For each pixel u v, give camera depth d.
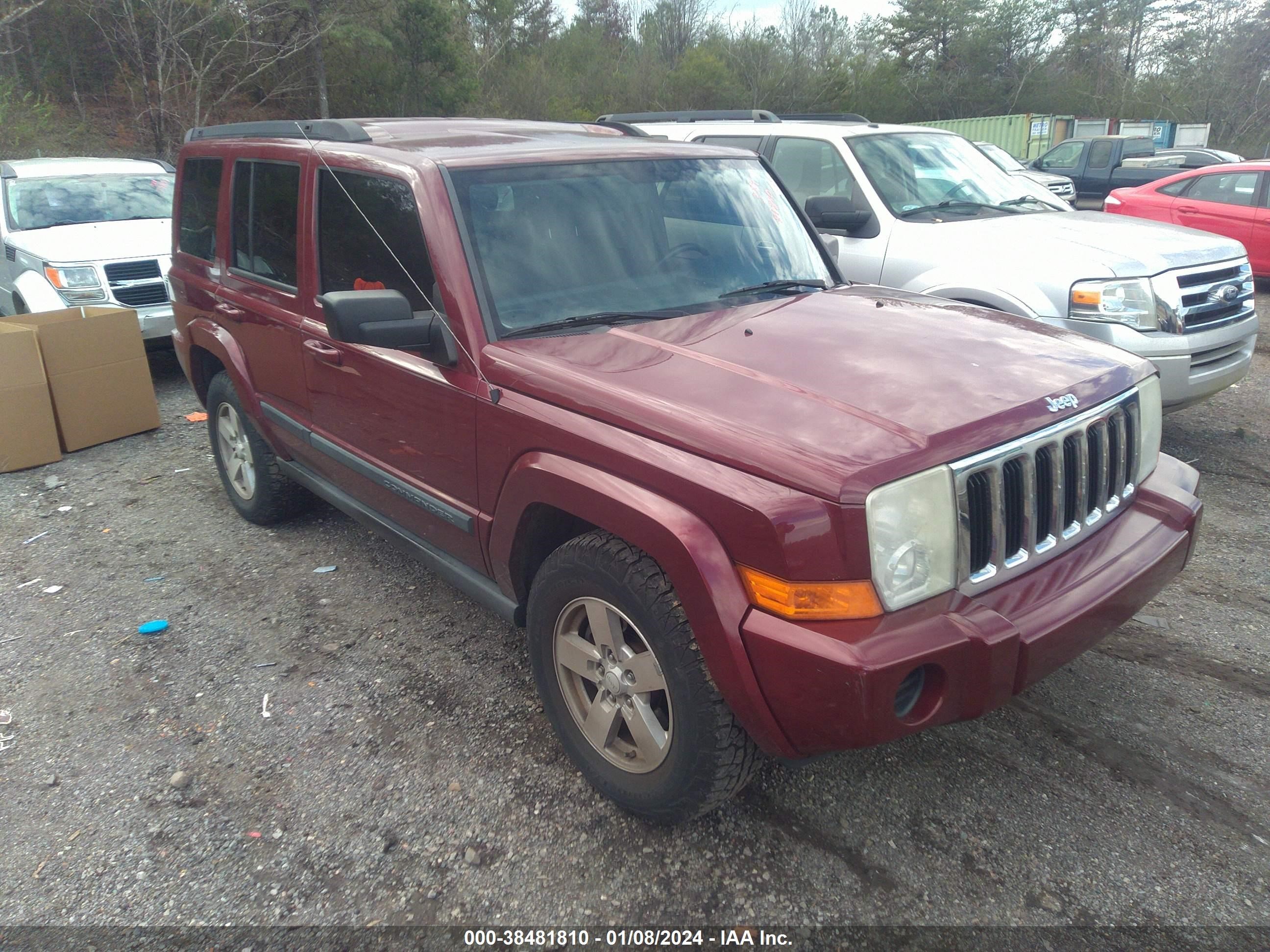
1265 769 2.95
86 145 21.31
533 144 3.52
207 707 3.46
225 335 4.60
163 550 4.85
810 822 2.78
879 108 46.69
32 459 6.12
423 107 27.48
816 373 2.63
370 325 2.84
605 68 41.00
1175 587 4.16
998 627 2.23
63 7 22.02
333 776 3.05
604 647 2.72
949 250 5.52
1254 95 47.19
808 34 42.44
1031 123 29.14
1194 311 5.13
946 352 2.81
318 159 3.71
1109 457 2.78
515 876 2.61
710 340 2.93
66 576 4.58
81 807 2.94
